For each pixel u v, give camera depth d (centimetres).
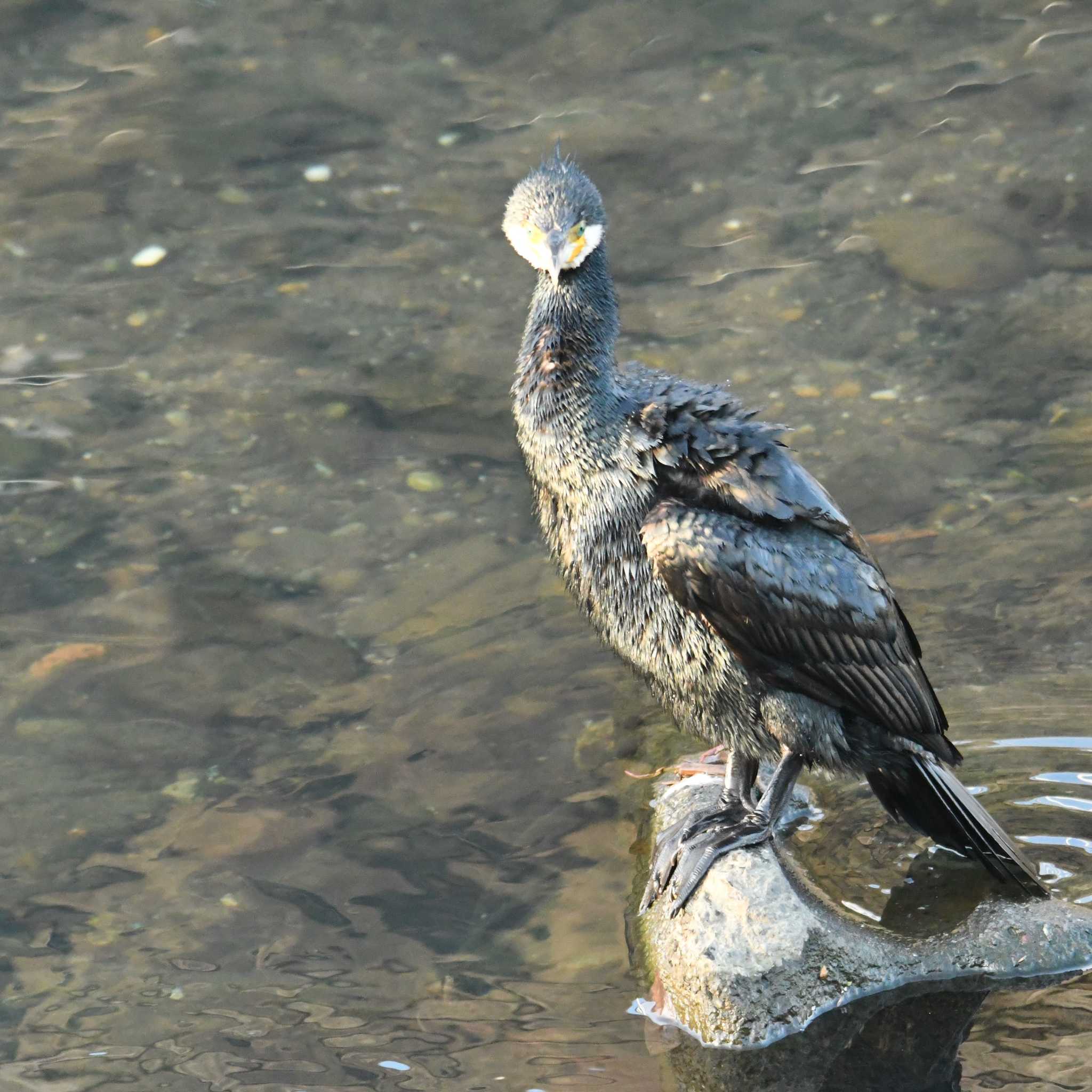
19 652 1103
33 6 2036
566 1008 827
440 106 1852
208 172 1734
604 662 1082
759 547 835
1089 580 1122
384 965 855
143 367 1429
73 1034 816
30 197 1692
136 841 948
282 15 2030
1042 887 882
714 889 838
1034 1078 773
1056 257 1516
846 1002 826
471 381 1401
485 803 969
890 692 868
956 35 1938
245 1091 775
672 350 1432
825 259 1551
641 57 1933
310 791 983
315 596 1153
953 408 1323
